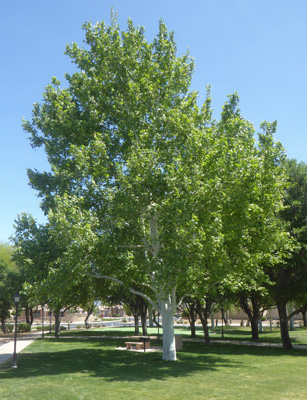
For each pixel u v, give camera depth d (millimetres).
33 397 12633
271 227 22297
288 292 29094
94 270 21453
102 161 21312
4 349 30125
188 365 20016
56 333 46250
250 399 12219
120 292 44688
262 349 30016
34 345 33750
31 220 22406
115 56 23422
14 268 59375
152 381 15391
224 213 20609
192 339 41750
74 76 24516
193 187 18562
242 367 19641
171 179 18875
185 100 24266
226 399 12258
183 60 25578
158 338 39250
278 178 23047
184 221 17906
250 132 23734
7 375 17359
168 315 22188
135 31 24500
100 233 21078
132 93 22703
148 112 23578
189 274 17344
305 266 28531
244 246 22703
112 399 12305
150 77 23828
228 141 22422
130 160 19672
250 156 21141
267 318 82875
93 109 23141
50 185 23484
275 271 31500
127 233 20328
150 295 35406
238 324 75438
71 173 22016
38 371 18469
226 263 20047
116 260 20859
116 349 29562
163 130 22406
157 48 24797
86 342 36938
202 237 17328
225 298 37625
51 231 19203
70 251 18875
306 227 28062
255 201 20891
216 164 20078
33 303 49438
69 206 19203
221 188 19188
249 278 22922
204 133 20938
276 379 16016
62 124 22812
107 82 23844
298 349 29938
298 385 14664
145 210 20938
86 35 24781
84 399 12328
